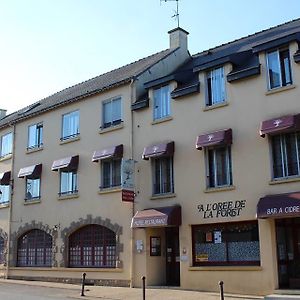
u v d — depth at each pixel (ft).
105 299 57.21
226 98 63.31
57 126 87.04
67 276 78.64
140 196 70.13
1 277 91.86
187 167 65.67
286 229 57.77
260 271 56.24
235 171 60.64
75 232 79.92
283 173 57.11
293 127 54.95
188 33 85.30
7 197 96.22
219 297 54.90
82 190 79.41
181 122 67.56
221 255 61.26
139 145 71.97
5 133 100.99
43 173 87.86
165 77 70.33
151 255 68.18
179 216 64.64
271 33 72.02
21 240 90.94
